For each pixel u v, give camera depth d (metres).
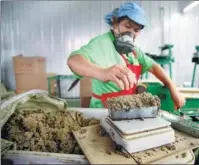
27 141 0.94
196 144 0.88
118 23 1.41
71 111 1.21
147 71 1.49
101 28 3.95
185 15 1.63
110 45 1.42
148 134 0.82
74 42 4.11
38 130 1.00
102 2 3.80
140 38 3.31
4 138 0.97
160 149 0.83
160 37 3.29
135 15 1.33
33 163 0.81
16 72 3.75
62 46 4.16
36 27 4.14
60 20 4.07
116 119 0.90
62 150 0.92
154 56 1.74
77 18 4.00
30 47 4.21
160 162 0.75
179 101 1.18
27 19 4.11
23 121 1.01
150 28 3.29
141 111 0.92
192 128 0.96
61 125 1.05
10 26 4.12
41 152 0.85
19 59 3.73
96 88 1.43
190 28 1.48
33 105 1.16
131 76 1.16
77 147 0.91
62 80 3.91
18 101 1.08
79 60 1.31
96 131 1.02
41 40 4.19
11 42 4.19
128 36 1.42
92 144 0.88
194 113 1.15
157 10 3.23
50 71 4.23
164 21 3.20
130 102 0.91
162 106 1.23
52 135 0.99
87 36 4.04
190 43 1.47
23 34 4.17
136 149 0.79
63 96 3.82
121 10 1.35
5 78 4.14
